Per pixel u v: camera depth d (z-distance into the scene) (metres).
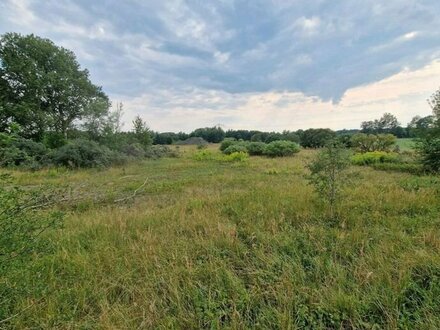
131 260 3.27
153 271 3.02
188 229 4.35
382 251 3.18
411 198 5.37
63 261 3.24
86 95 29.33
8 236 1.93
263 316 2.25
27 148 14.70
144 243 3.79
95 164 16.23
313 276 2.85
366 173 10.70
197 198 6.65
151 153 25.08
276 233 3.97
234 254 3.40
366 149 18.44
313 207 5.19
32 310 2.32
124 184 9.96
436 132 10.95
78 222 4.91
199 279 2.90
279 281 2.72
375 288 2.48
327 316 2.26
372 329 2.06
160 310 2.41
